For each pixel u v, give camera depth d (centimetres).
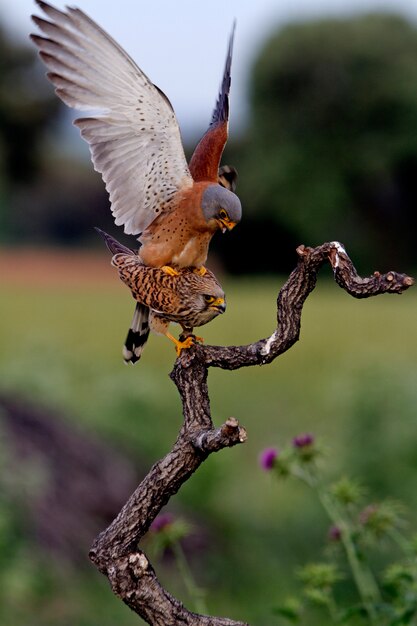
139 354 694
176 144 642
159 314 648
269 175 6788
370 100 6900
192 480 1396
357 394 1335
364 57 6950
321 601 694
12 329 3170
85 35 591
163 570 1249
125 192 654
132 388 1636
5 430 1388
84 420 1589
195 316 634
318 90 6988
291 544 1291
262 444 1789
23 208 7462
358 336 3052
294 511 1349
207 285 630
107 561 468
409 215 6906
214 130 692
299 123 6962
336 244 484
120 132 633
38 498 1265
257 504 1420
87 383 2019
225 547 1307
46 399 1645
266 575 1234
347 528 707
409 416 1299
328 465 1291
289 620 698
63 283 5425
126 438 1580
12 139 7762
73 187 7488
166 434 1625
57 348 2112
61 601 1127
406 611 640
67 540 1240
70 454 1422
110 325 3375
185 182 657
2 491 1226
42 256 6838
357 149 6869
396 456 1283
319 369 2473
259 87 7106
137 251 679
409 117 6906
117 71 605
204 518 1367
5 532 1115
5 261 6475
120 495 1388
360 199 6938
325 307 4072
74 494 1339
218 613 1151
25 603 1111
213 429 474
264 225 6719
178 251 658
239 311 3700
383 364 1393
